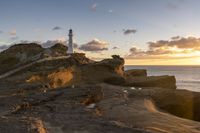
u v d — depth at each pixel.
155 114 23.00
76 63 46.25
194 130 18.47
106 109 23.27
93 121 15.73
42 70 38.59
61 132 13.73
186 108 29.98
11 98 21.27
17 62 47.44
